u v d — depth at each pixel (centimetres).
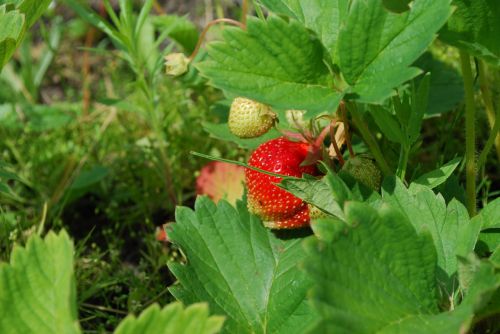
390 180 26
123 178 46
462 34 25
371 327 20
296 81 23
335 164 31
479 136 41
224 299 27
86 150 48
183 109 47
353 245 21
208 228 28
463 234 24
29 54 57
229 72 22
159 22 45
